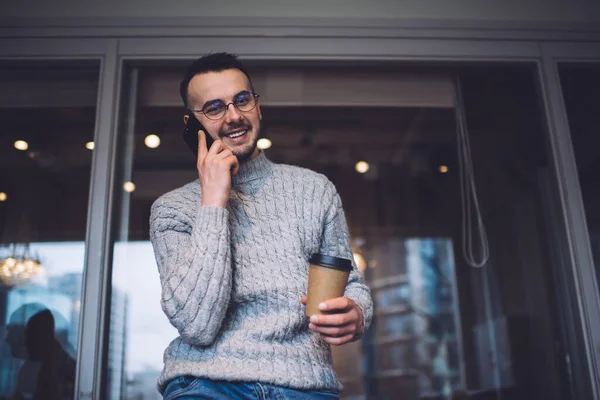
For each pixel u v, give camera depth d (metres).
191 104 1.21
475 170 2.20
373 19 2.02
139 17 1.95
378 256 5.47
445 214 4.50
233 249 1.07
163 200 1.16
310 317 0.95
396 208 5.34
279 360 0.98
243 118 1.16
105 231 1.76
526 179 2.08
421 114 2.23
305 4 2.02
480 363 3.88
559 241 1.94
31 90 1.94
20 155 1.91
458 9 2.06
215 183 1.04
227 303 0.97
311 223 1.14
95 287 1.71
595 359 1.78
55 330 1.74
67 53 1.91
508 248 2.23
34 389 1.68
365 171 4.86
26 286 1.78
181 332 0.96
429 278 5.09
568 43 2.06
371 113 2.25
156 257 1.12
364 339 5.37
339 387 1.06
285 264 1.08
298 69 2.05
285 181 1.19
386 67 2.07
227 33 1.96
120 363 1.74
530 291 2.27
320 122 2.54
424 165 4.09
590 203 1.91
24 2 1.94
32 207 1.86
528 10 2.08
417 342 5.18
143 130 1.92
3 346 1.73
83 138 1.88
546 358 2.23
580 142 1.97
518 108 2.07
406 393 5.09
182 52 1.93
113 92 1.88
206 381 0.97
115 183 1.82
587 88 2.04
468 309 4.04
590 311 1.82
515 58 2.03
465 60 2.02
